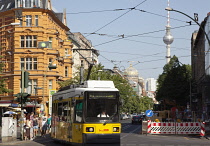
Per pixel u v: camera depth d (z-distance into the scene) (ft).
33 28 217.15
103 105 69.10
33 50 217.56
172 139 104.17
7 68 222.07
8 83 222.28
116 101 69.92
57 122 85.66
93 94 69.10
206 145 80.59
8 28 221.87
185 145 80.48
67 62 253.65
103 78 230.48
